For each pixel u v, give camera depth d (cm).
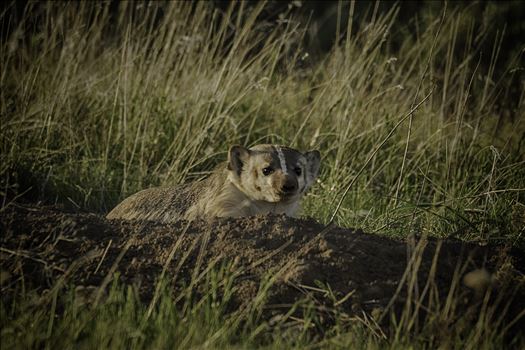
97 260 1423
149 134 2502
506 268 1427
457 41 3391
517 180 2119
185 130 2427
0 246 1474
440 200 2194
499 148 2502
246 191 1884
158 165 2362
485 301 1278
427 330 1266
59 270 1400
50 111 2434
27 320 1209
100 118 2612
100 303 1277
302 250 1420
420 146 2405
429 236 1612
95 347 1142
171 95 2623
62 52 2656
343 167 2325
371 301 1337
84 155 2516
